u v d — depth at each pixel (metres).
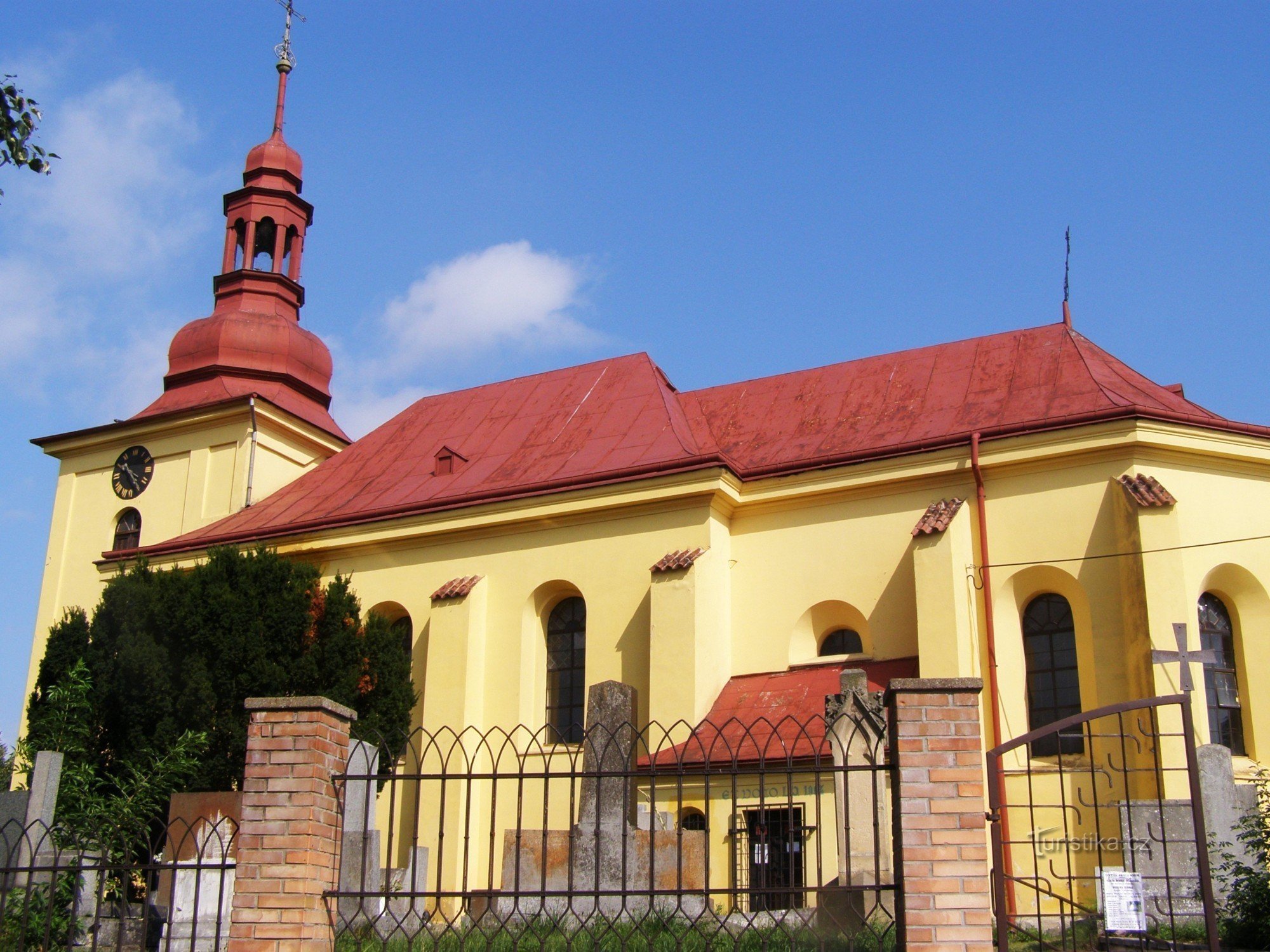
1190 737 10.99
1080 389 29.42
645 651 28.98
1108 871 12.21
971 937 10.35
